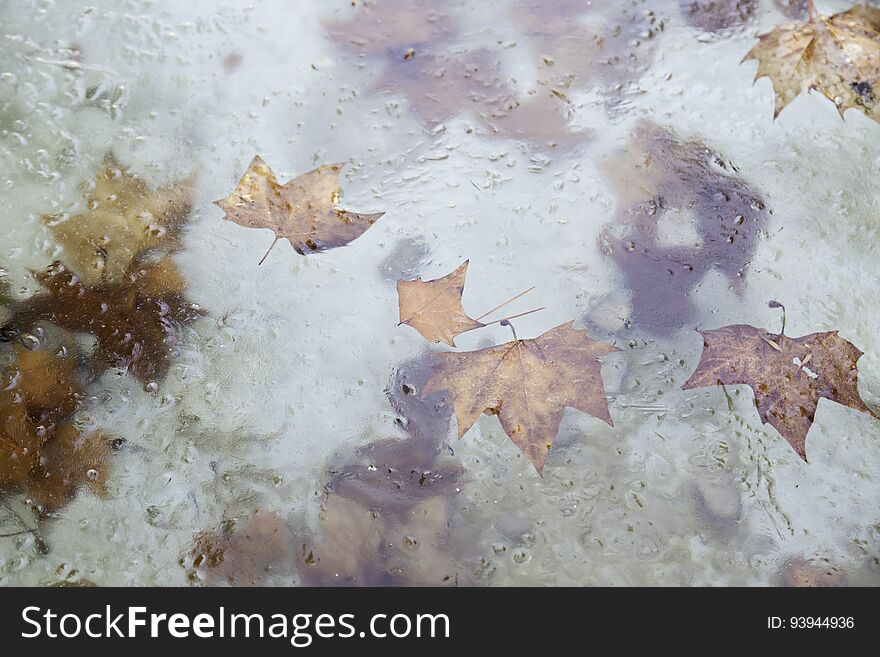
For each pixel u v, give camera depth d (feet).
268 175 4.34
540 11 4.64
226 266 4.21
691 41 4.56
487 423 4.01
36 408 4.03
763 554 3.90
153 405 4.05
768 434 4.00
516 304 4.16
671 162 4.34
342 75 4.53
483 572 3.89
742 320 4.13
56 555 3.91
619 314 4.14
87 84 4.49
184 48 4.57
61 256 4.21
